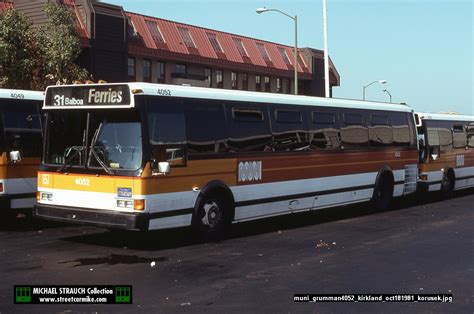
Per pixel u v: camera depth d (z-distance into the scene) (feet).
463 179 66.13
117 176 31.12
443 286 24.90
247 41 152.15
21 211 39.24
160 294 23.36
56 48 63.46
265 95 39.81
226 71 144.36
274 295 23.32
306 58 170.60
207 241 35.04
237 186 36.76
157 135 31.53
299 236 37.86
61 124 33.73
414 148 56.29
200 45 135.03
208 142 34.76
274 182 39.75
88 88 32.50
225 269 27.89
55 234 37.99
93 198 31.99
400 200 62.39
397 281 25.72
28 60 61.00
